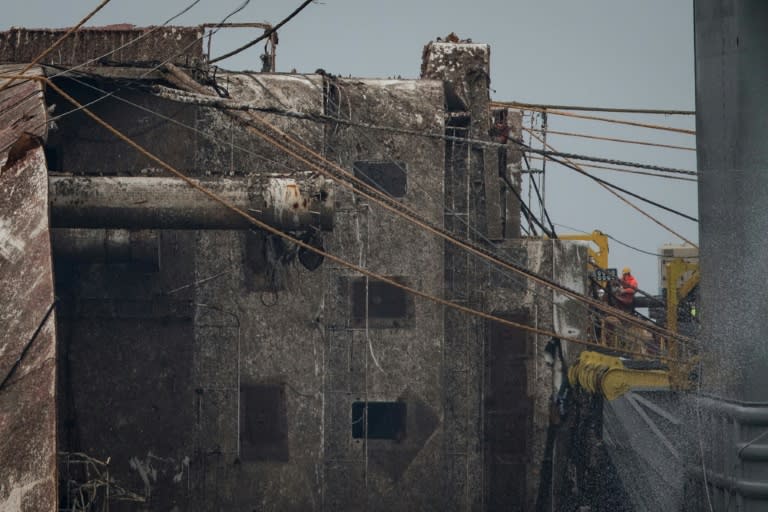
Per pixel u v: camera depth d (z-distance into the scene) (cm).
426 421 8894
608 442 8719
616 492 8862
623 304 10731
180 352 8681
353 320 8944
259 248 8769
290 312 8844
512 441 9138
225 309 8800
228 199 6888
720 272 5119
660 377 7888
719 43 5141
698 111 5322
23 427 5350
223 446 8725
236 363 8788
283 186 6875
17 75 7012
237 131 8862
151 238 8344
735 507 4944
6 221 5900
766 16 4984
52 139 8556
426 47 9875
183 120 8706
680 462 6241
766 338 4912
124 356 8662
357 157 9100
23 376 5481
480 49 9644
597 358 8512
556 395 9169
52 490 5209
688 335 9525
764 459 4850
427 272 8994
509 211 10619
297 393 8800
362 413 9006
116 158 8606
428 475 8844
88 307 8662
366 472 8825
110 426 8612
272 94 8988
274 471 8731
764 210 4978
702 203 5269
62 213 6881
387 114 9138
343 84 9144
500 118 10194
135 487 8575
